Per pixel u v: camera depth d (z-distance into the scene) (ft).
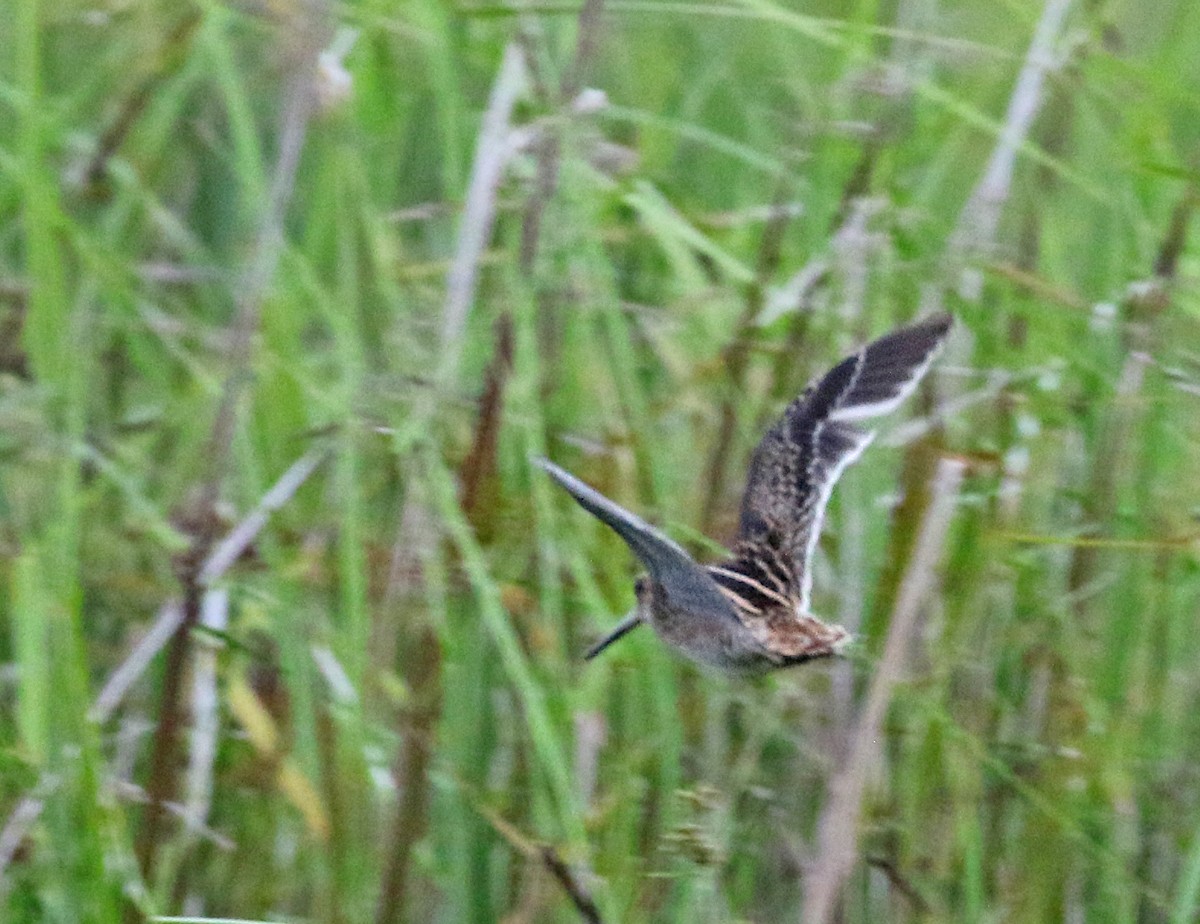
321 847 31.14
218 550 31.55
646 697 32.83
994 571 33.94
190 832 30.89
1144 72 34.86
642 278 37.04
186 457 34.73
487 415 32.19
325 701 32.83
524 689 28.63
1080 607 34.73
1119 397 33.60
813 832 33.12
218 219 40.63
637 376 35.60
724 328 35.58
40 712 29.19
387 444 32.32
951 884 33.40
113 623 35.17
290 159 31.07
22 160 31.63
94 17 36.68
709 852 28.66
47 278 31.27
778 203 36.29
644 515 33.40
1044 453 34.63
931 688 32.58
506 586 32.01
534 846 29.30
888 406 29.09
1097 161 37.40
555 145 32.07
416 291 34.88
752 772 33.53
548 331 34.12
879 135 34.47
